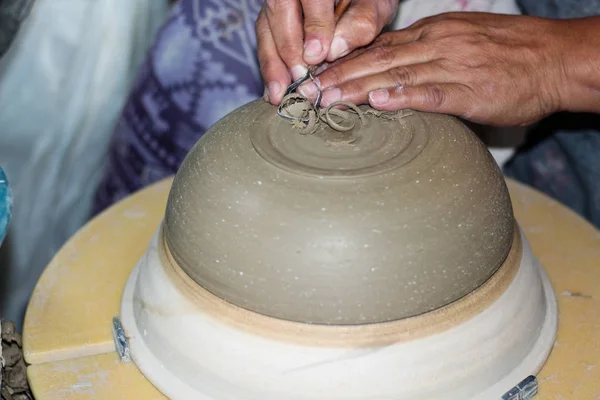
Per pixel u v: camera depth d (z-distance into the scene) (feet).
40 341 2.76
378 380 2.24
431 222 2.25
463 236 2.30
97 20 4.55
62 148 4.75
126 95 4.82
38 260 4.89
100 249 3.22
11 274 4.82
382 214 2.23
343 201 2.24
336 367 2.24
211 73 4.09
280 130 2.54
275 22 2.71
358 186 2.28
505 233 2.49
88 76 4.65
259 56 2.79
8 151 4.68
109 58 4.64
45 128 4.69
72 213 4.95
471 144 2.54
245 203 2.30
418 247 2.23
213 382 2.36
